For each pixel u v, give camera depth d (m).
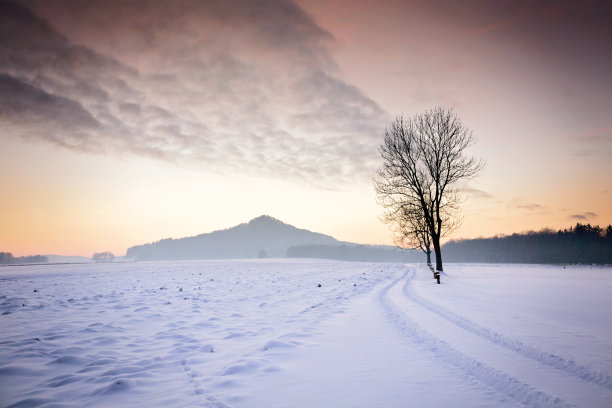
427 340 5.63
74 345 5.66
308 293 13.17
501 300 10.20
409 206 26.59
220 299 11.57
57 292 14.03
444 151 25.52
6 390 3.69
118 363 4.69
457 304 9.37
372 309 9.12
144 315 8.56
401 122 26.91
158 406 3.23
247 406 3.16
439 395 3.37
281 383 3.78
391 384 3.70
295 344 5.52
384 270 31.12
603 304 9.30
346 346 5.38
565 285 15.28
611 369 3.97
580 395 3.28
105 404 3.29
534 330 6.04
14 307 9.92
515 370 4.04
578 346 4.97
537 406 3.07
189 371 4.32
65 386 3.82
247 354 5.02
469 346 5.14
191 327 7.12
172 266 45.28
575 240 129.25
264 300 11.28
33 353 5.16
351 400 3.26
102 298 11.98
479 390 3.49
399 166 26.64
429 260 38.47
